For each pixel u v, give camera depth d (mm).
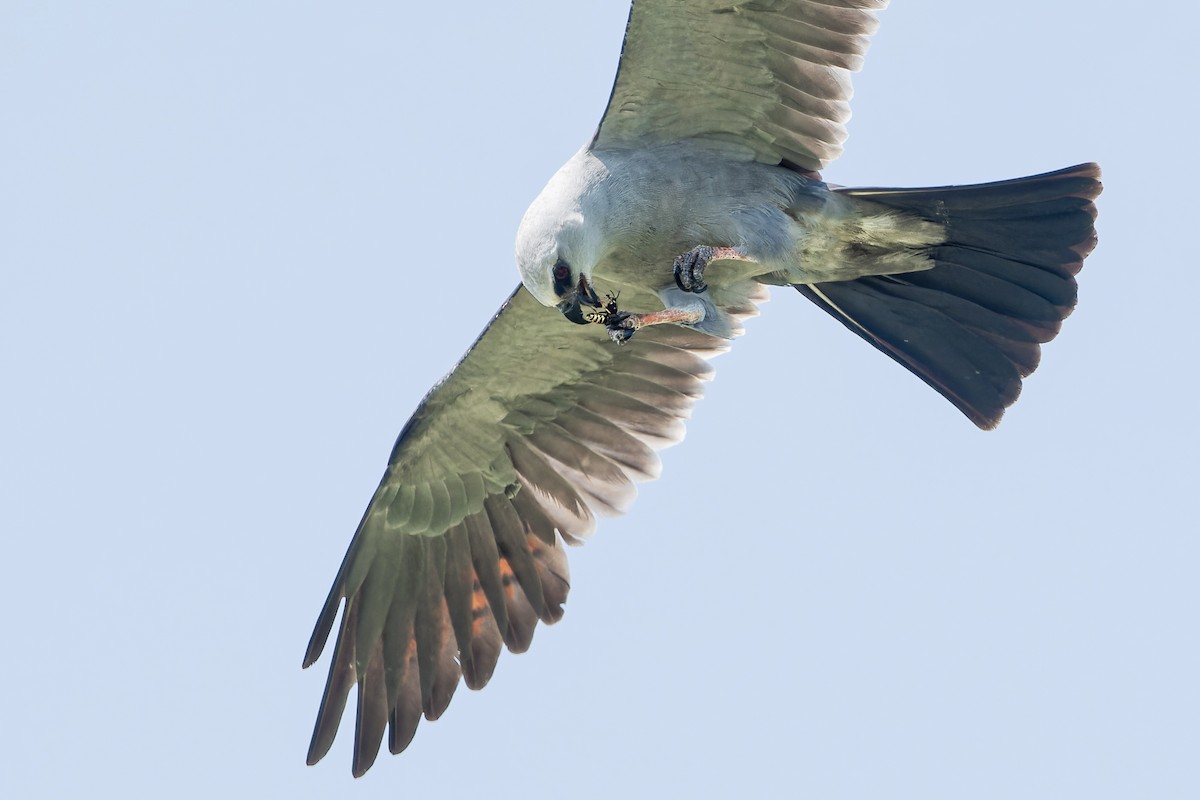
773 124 13461
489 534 15531
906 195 13438
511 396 15117
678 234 13523
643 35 12930
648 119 13484
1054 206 13422
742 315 14180
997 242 13602
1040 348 13797
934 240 13672
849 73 13188
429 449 15266
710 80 13234
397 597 15484
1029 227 13508
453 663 15398
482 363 14750
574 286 13180
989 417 13922
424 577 15508
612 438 15352
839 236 13648
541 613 15406
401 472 15367
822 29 13031
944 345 14039
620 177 13383
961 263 13805
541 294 13266
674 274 13359
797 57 13156
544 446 15406
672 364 15148
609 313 13227
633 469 15344
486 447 15352
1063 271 13562
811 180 13586
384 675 15352
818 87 13258
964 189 13383
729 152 13586
